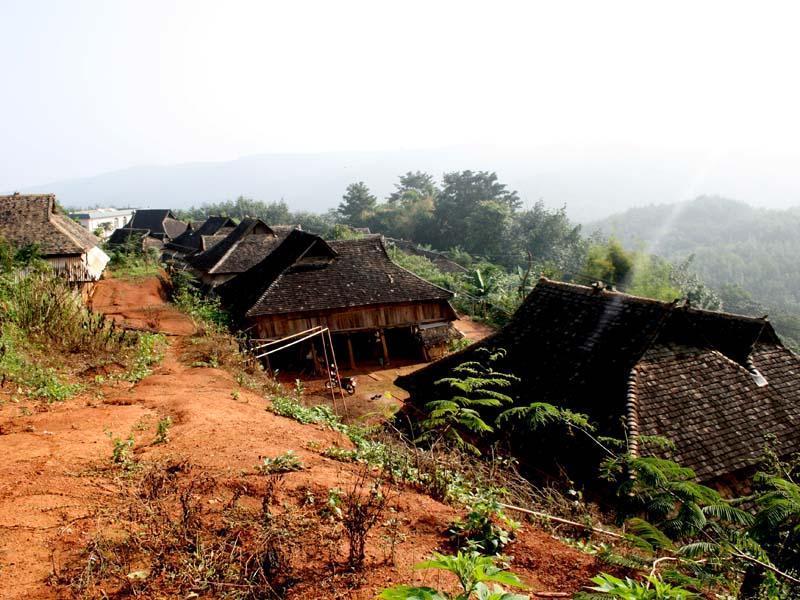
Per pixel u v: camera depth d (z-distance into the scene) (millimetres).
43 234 26094
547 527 5633
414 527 4777
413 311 24125
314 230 105188
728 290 77938
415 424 11633
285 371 22594
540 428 9867
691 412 9734
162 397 9180
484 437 10633
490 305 34906
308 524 4523
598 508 7523
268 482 5125
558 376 11023
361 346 26406
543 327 12547
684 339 11250
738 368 10906
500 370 12031
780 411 10336
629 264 35469
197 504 4723
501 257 72375
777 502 4199
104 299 26172
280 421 8383
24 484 4945
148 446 6395
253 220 37031
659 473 4855
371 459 6672
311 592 3609
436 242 83625
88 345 11500
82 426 7023
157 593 3506
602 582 3018
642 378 10047
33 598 3359
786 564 4199
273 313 21969
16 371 8820
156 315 21156
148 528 4211
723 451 9180
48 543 4016
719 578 4512
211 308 24016
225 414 8164
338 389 20250
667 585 3102
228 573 3713
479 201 78375
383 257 25188
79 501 4734
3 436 6312
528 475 9648
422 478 6074
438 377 12883
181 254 57156
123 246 46938
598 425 9422
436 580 3848
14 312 11016
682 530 4668
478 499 5609
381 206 104438
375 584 3740
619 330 11039
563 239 73188
